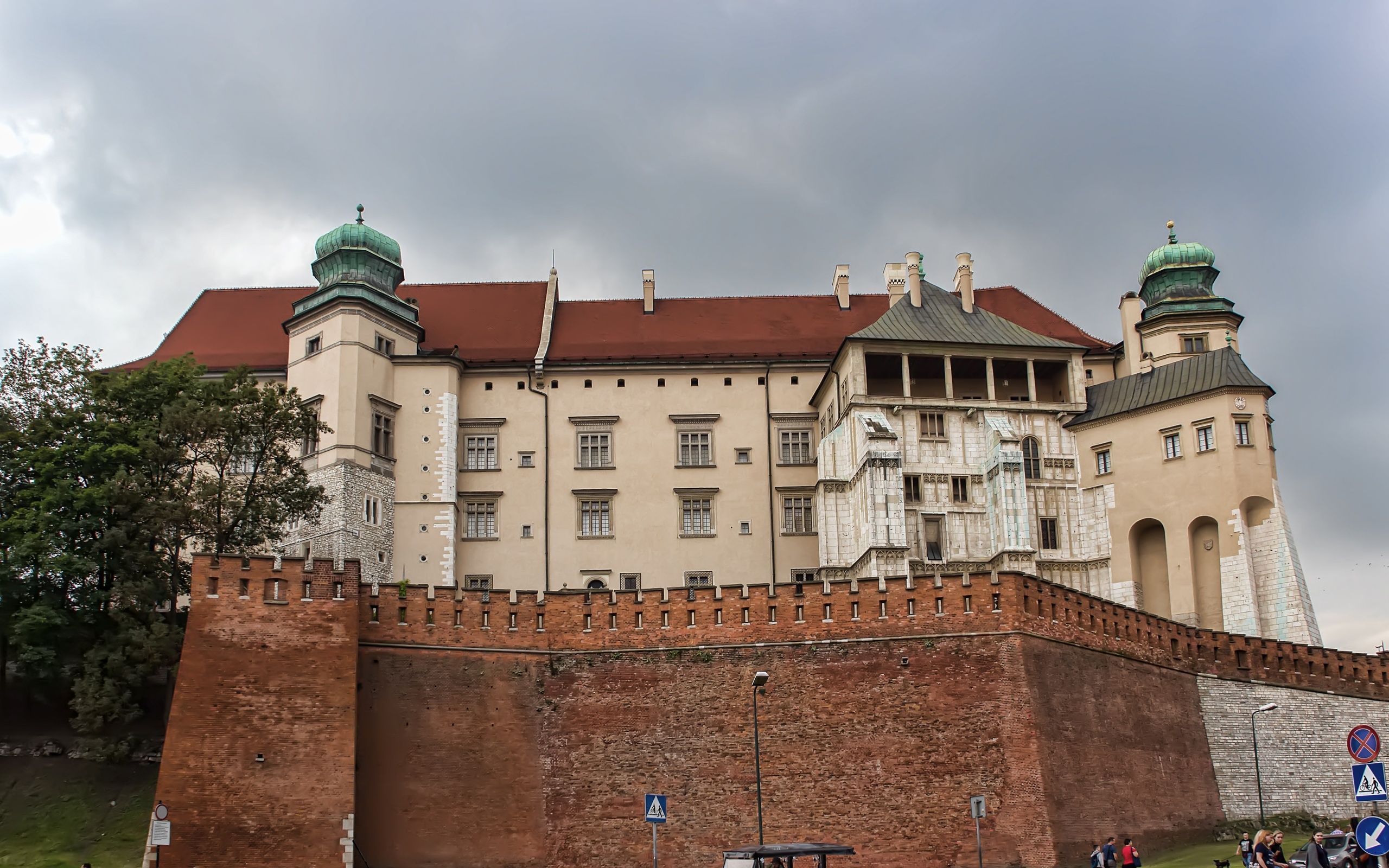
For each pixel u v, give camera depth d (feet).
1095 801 181.16
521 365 275.59
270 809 163.43
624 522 270.05
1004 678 180.86
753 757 183.32
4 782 178.50
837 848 128.16
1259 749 205.98
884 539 241.76
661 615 192.44
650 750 185.26
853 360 257.55
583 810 182.19
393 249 275.80
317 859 162.30
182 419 202.08
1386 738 212.23
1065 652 187.93
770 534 270.87
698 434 276.21
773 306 298.76
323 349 261.65
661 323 291.58
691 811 181.27
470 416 274.36
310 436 239.30
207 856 159.94
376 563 255.09
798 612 190.19
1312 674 213.05
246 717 167.22
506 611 191.42
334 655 172.96
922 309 270.46
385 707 180.34
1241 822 198.80
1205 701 207.10
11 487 202.18
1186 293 280.92
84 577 191.52
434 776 179.32
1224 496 242.78
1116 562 252.83
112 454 196.95
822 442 265.13
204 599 171.32
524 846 178.70
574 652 191.42
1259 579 240.73
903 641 186.19
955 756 178.70
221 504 203.62
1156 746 195.21
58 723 191.31
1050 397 273.54
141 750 185.78
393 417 266.16
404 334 272.31
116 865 164.96
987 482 254.88
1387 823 98.78
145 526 195.72
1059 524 257.14
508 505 269.44
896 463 245.04
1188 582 243.40
